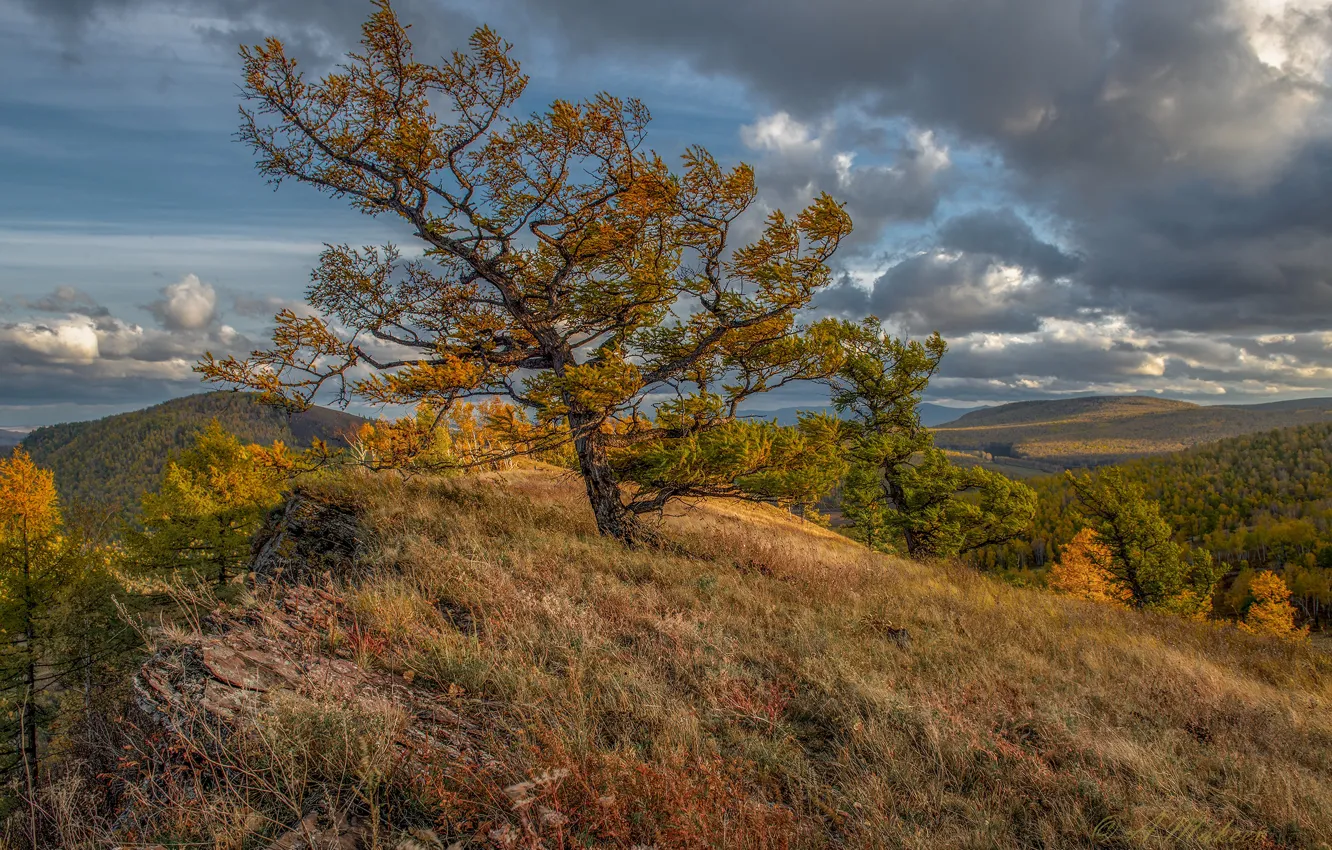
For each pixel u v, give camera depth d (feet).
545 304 41.04
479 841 9.29
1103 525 140.56
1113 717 21.29
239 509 74.84
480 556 25.26
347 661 15.16
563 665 16.94
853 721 16.47
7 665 49.88
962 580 51.44
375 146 34.06
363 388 33.12
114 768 11.36
